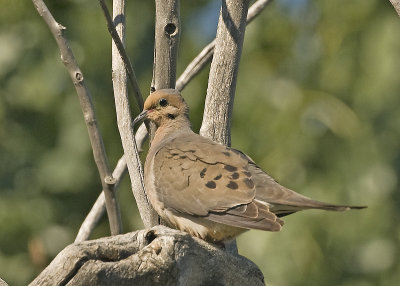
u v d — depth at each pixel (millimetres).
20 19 15398
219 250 7621
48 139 15516
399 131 14602
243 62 15500
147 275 7137
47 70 15211
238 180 8445
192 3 16766
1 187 15391
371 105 14656
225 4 8930
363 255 14664
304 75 15242
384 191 14656
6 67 15211
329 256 14477
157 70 9086
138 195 8523
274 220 7918
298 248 14188
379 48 14609
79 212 15633
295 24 15562
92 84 15328
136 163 8555
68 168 15273
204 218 8461
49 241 15328
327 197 14492
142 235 7289
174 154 8961
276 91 15102
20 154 15508
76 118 15328
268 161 14680
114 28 8320
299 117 14797
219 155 8711
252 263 7949
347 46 14977
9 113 15383
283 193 8211
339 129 14688
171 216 8789
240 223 8102
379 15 14867
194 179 8641
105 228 15836
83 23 15391
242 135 15008
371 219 14562
